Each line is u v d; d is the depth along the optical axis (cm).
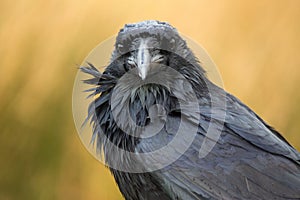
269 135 1224
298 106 1633
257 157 1204
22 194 1577
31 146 1584
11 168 1580
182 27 1630
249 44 1638
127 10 1623
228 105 1242
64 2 1622
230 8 1636
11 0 1623
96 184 1572
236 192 1194
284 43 1648
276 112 1633
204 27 1630
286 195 1191
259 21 1648
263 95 1634
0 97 1600
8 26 1617
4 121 1592
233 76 1633
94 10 1622
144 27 1244
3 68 1606
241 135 1214
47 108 1590
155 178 1207
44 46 1609
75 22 1614
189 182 1198
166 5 1631
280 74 1642
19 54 1609
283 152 1215
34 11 1620
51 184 1573
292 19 1673
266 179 1196
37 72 1605
